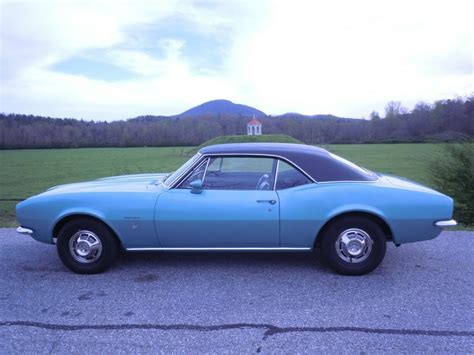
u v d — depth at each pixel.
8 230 6.37
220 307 3.45
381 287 3.88
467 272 4.29
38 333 3.03
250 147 4.41
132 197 4.17
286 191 4.15
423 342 2.86
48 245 5.44
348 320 3.20
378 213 4.02
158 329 3.07
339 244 4.17
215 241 4.18
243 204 4.07
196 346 2.83
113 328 3.10
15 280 4.14
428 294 3.70
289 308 3.42
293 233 4.11
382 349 2.77
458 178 8.63
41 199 4.25
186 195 4.16
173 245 4.23
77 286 3.96
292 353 2.73
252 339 2.92
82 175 30.94
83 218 4.23
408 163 35.78
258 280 4.08
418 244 5.35
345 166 4.29
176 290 3.83
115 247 4.29
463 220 8.67
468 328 3.06
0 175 31.09
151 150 80.44
